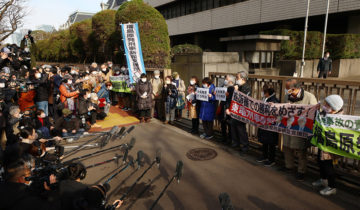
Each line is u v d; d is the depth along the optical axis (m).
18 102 6.45
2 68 7.23
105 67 10.14
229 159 4.89
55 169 3.00
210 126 6.03
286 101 4.29
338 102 3.28
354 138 3.19
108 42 13.36
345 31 17.80
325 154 3.44
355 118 3.16
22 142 3.69
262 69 12.62
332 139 3.36
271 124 4.31
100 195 2.33
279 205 3.36
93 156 5.13
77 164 2.59
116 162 4.83
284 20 17.81
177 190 3.80
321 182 3.75
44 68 9.05
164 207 3.38
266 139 4.42
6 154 2.56
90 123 7.44
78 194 2.23
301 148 3.89
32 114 5.67
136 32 8.13
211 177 4.18
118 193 3.76
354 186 3.72
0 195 2.04
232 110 5.00
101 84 8.34
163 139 6.13
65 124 6.15
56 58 23.84
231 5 20.72
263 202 3.44
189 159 4.92
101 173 4.39
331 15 15.99
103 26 13.10
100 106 8.00
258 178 4.12
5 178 2.41
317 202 3.39
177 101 7.45
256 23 19.12
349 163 4.31
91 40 15.91
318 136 3.50
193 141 5.96
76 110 6.64
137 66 8.35
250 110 4.68
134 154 5.20
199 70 9.55
